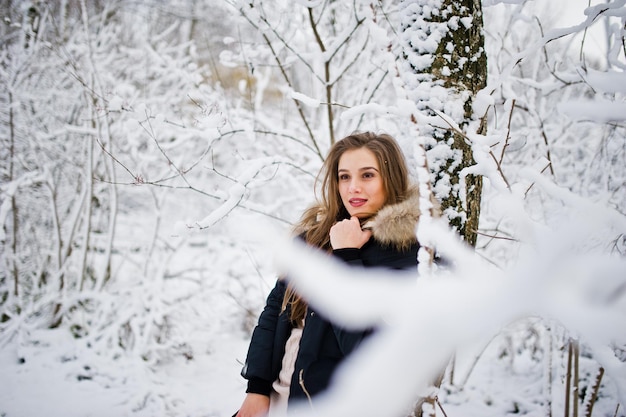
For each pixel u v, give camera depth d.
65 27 4.26
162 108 4.21
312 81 3.45
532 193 2.59
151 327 3.44
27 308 3.66
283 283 1.59
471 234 1.54
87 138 3.87
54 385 2.82
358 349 1.12
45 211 4.17
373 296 1.05
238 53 2.83
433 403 1.14
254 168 1.85
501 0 1.57
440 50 1.51
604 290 0.74
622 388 0.89
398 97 1.05
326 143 3.07
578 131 3.11
